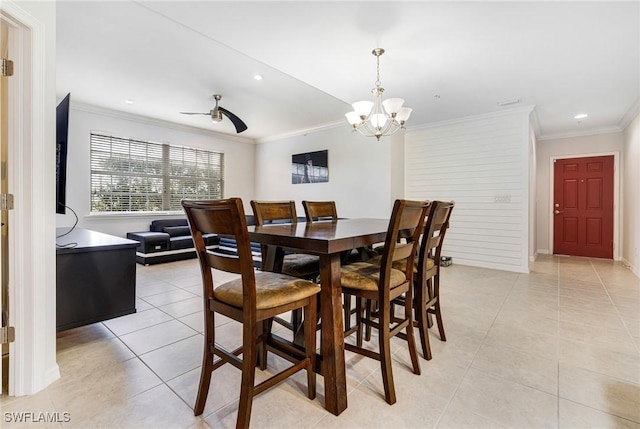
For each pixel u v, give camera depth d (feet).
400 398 5.04
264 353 5.90
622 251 16.96
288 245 4.81
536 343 7.02
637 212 13.92
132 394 5.10
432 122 16.69
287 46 8.82
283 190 21.85
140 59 10.35
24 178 5.02
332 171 19.07
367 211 17.58
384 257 4.88
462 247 16.02
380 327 4.96
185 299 10.18
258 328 5.74
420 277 6.21
